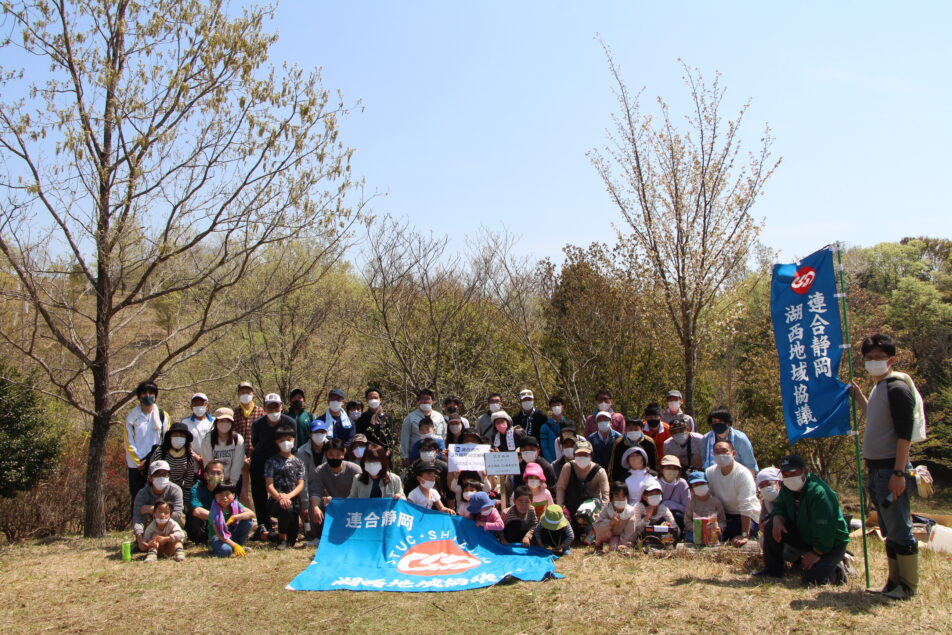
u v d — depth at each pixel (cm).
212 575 804
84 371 1152
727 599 657
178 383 1919
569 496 968
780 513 725
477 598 700
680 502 922
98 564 877
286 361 1995
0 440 1127
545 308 1950
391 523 882
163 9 1093
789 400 730
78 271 1119
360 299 2091
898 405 619
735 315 1550
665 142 1477
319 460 1044
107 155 1097
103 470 1123
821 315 709
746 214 1440
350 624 636
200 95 1114
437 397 1712
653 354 1778
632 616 627
